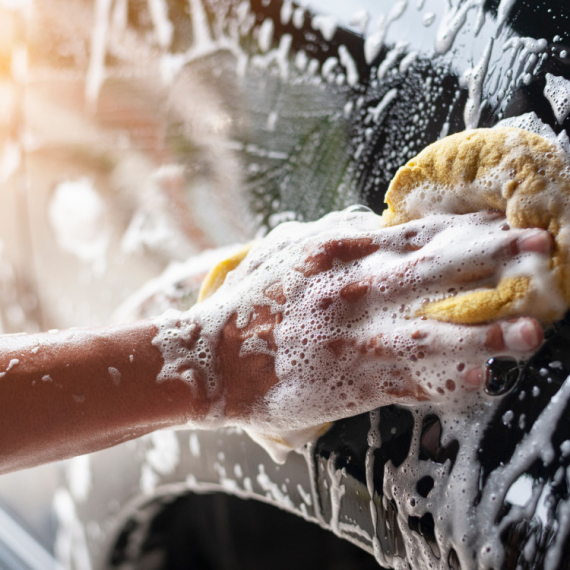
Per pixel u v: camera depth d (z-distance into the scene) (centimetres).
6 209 98
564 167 52
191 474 74
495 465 53
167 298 77
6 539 117
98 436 60
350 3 67
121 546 88
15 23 89
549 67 57
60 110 87
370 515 58
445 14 62
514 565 52
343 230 60
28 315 101
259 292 60
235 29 73
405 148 63
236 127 74
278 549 94
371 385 57
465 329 53
